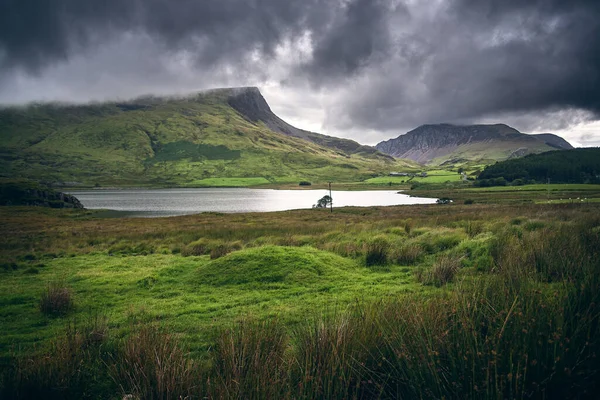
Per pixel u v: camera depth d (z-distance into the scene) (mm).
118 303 9414
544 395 2496
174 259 15961
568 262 5938
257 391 3139
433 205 60812
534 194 76688
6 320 8266
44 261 16797
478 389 2635
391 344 3459
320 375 3262
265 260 11383
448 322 3564
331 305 7770
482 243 11602
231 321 7168
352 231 20734
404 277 10203
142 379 3924
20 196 75688
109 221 44344
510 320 3199
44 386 4312
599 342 2818
